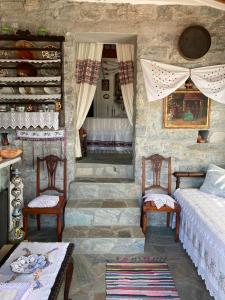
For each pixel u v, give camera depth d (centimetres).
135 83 397
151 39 378
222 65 383
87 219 360
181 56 382
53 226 393
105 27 373
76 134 427
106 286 264
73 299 246
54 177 389
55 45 375
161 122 394
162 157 391
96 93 749
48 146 392
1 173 274
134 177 405
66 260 212
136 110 391
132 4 372
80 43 421
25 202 395
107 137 554
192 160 403
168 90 380
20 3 366
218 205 320
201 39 374
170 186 396
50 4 368
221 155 405
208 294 255
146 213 360
